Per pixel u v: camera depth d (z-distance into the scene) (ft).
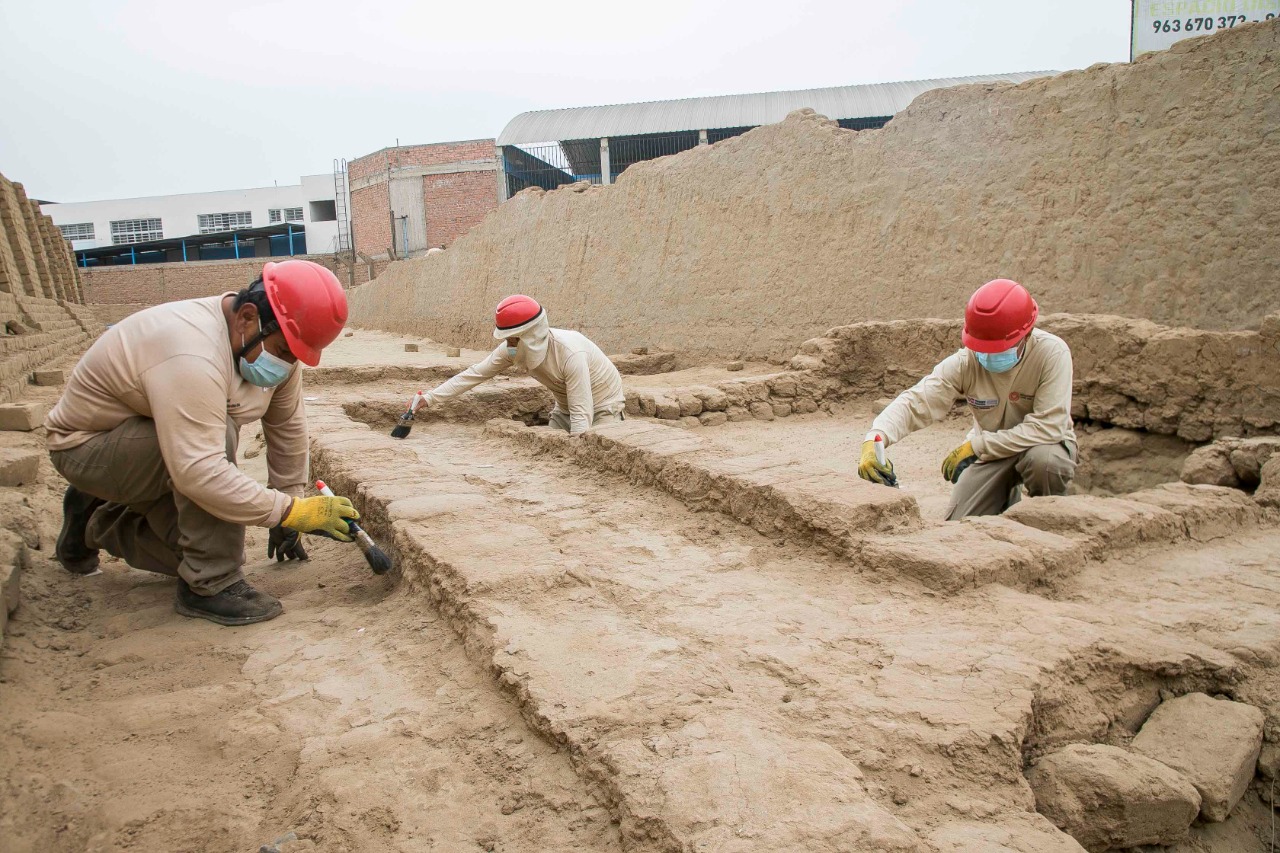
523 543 10.73
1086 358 22.54
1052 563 10.04
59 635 9.95
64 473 10.03
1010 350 14.20
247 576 12.44
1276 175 22.88
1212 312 24.00
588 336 49.44
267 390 10.63
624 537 11.87
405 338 74.08
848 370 30.58
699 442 14.94
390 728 7.45
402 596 10.67
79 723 7.76
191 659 9.27
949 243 30.83
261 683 8.59
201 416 9.30
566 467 16.56
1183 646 8.11
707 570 10.46
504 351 20.16
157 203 153.79
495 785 6.66
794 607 9.22
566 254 51.55
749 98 76.54
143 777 7.01
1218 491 13.50
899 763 6.24
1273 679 8.04
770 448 24.49
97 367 9.52
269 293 9.61
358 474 14.19
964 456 15.60
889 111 69.21
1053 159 27.84
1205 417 20.24
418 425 23.11
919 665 7.59
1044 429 14.79
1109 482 21.97
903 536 10.57
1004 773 6.30
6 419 20.18
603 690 7.23
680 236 42.93
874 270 33.42
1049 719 7.23
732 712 6.84
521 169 87.25
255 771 7.10
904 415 15.21
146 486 10.04
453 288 66.28
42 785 6.86
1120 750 6.79
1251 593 9.90
